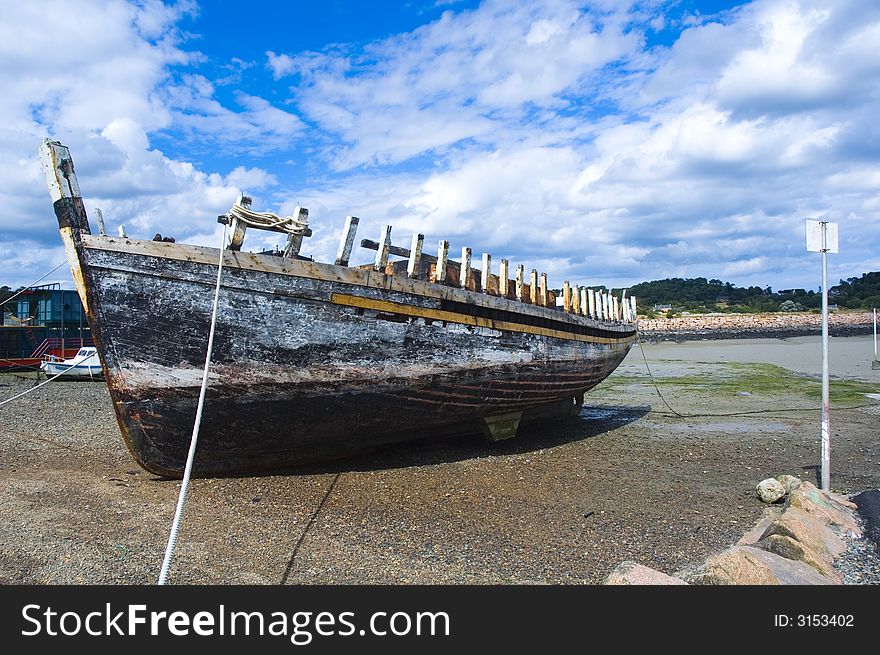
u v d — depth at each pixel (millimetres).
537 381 12383
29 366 31234
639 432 14773
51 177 7270
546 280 13039
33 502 7711
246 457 9102
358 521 7652
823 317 9062
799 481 9109
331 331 8664
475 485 9516
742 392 22625
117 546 6344
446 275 10266
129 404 7828
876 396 20734
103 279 7395
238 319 7996
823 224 9164
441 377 10023
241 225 8023
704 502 8883
